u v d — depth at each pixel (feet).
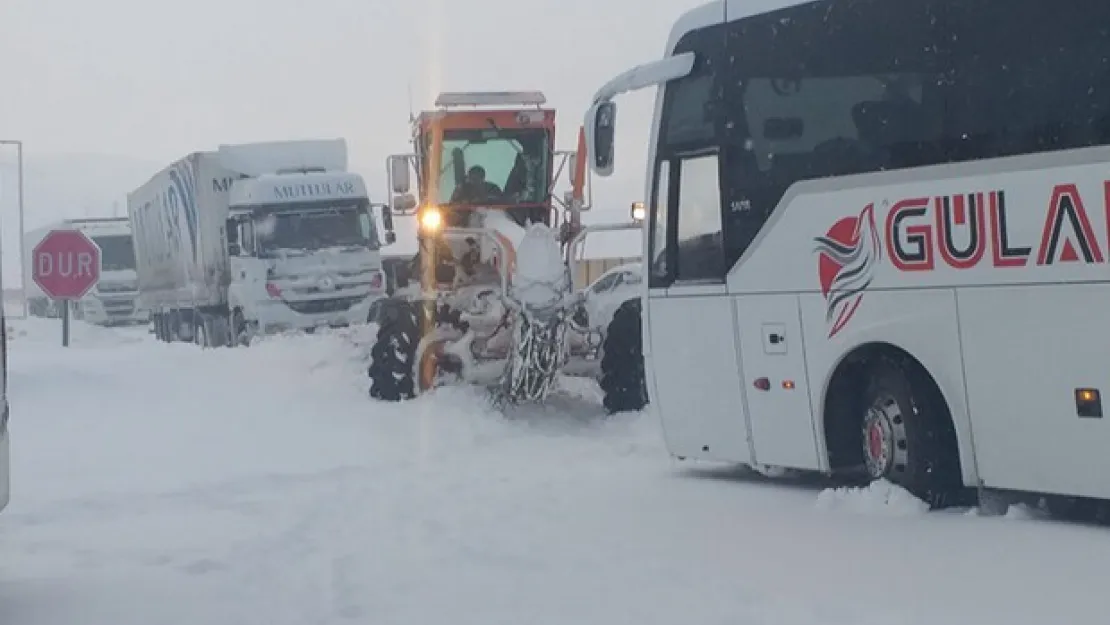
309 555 30.19
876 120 33.83
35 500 38.86
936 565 26.84
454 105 60.90
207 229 113.09
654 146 40.81
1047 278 29.96
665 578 26.45
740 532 31.09
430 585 26.71
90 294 174.19
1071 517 32.04
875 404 34.86
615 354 55.83
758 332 37.29
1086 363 29.35
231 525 34.50
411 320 58.54
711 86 38.73
